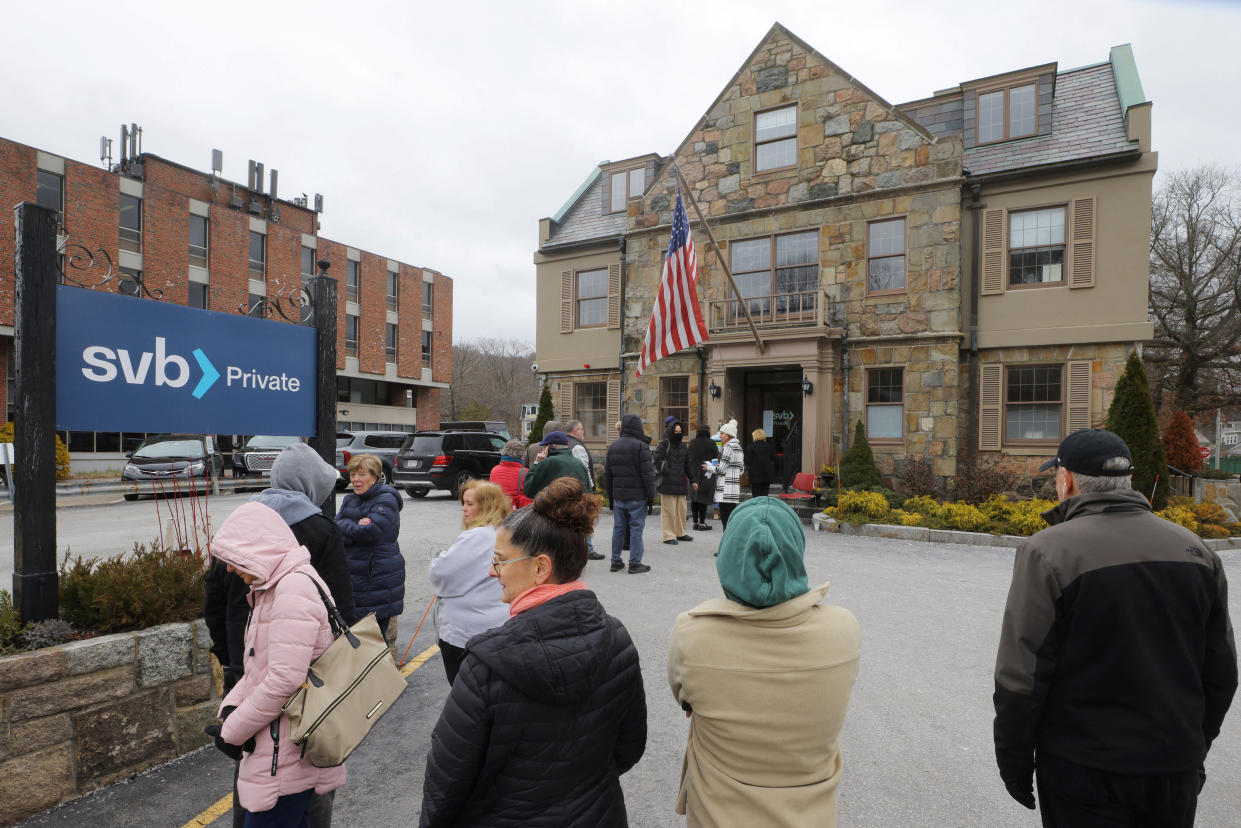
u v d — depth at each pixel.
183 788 3.23
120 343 3.87
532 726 1.57
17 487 3.34
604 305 17.27
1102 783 1.88
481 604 3.33
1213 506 11.23
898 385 13.17
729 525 1.87
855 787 3.33
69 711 3.12
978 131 13.79
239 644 2.53
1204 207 24.97
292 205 34.75
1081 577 1.91
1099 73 14.03
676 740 3.84
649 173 17.25
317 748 2.14
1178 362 23.22
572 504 1.79
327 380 5.07
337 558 2.88
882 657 5.11
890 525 10.41
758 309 14.57
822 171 13.88
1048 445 12.36
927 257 12.81
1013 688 1.97
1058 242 12.35
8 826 2.89
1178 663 1.87
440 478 15.17
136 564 3.80
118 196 26.02
